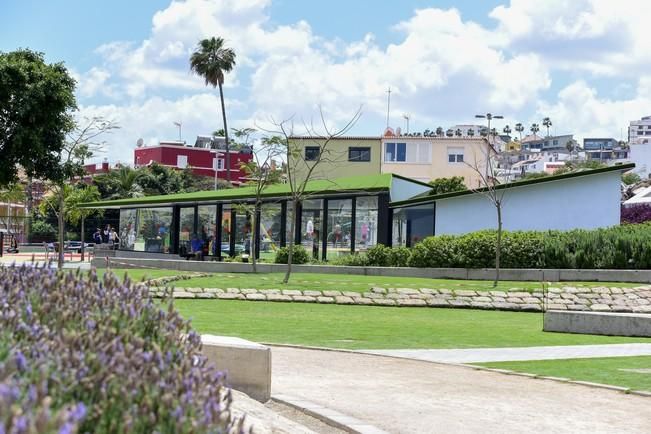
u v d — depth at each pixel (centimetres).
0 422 303
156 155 10675
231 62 7838
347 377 1186
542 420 931
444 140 7269
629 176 11356
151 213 4928
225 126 7856
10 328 447
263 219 4194
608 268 2781
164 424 391
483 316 2242
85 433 378
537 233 2964
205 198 4334
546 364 1362
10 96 3272
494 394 1084
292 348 1485
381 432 834
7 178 3381
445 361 1373
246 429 682
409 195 3881
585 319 1856
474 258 2962
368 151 7200
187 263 3594
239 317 2033
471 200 3384
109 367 413
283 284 2706
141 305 544
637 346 1619
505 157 11700
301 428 805
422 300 2486
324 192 3744
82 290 545
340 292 2558
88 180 8419
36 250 6288
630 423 926
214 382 480
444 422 905
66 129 3509
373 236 3738
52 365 398
